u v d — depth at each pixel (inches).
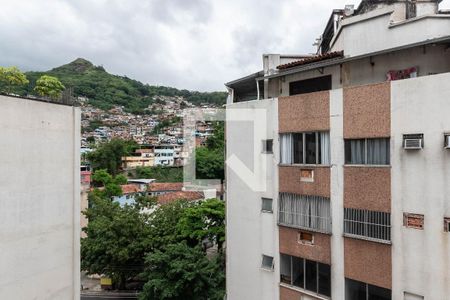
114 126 5241.1
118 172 2903.5
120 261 1115.3
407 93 408.5
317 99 494.3
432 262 390.6
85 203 1487.5
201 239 1104.2
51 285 498.9
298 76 574.6
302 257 512.4
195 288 833.5
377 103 433.4
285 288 533.0
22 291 454.6
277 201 545.0
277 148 545.6
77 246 543.5
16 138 440.1
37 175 472.1
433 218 389.7
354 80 509.4
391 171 422.3
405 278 410.9
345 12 658.8
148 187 2058.3
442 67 439.8
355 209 454.9
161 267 880.3
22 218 451.8
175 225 1159.6
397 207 417.4
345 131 464.1
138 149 3319.4
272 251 553.9
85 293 1214.9
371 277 438.9
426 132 394.6
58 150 506.3
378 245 432.5
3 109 422.0
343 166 466.0
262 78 603.5
